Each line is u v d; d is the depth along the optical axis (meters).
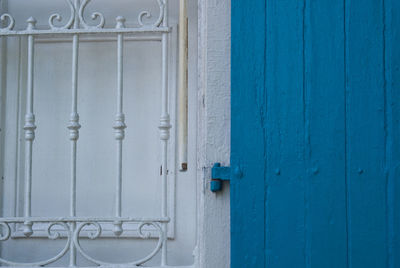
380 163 2.29
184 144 2.51
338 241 2.27
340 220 2.28
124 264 2.53
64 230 2.83
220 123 2.46
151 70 2.93
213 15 2.51
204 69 2.52
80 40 2.95
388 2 2.34
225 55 2.49
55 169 2.91
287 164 2.32
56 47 2.97
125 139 2.90
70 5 2.68
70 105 2.95
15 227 2.82
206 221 2.42
